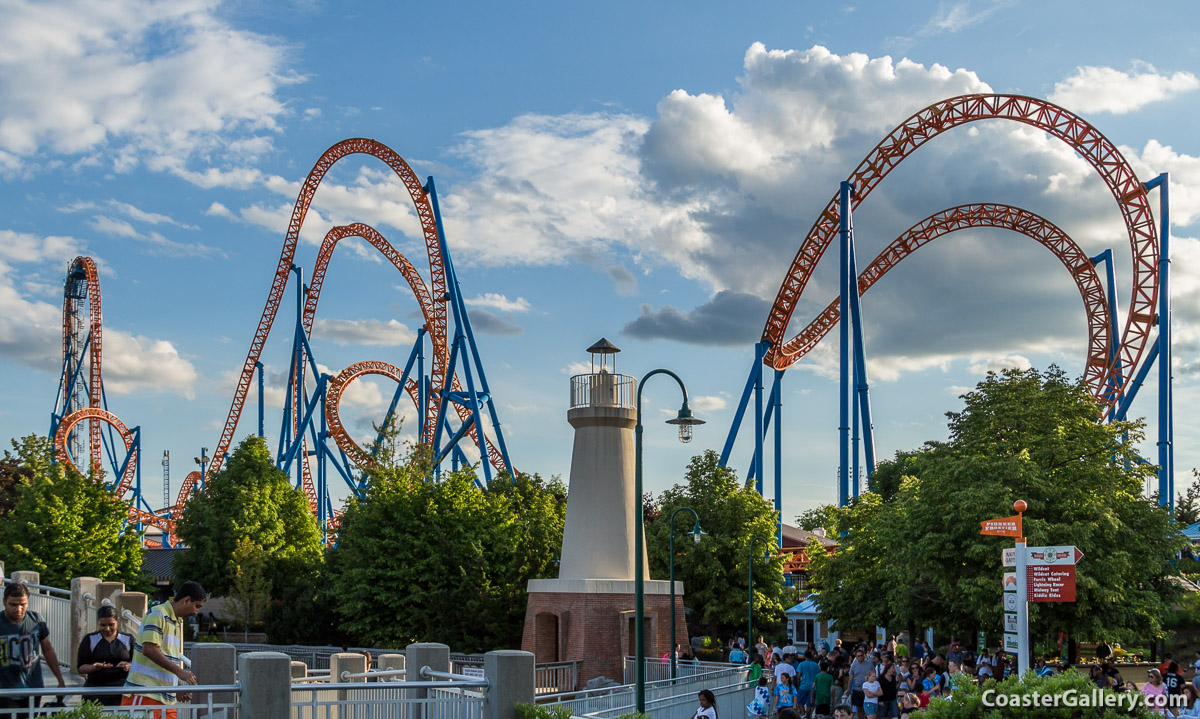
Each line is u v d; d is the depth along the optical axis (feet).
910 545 129.39
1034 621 116.67
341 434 323.98
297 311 324.60
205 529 258.78
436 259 280.51
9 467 260.21
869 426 227.61
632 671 135.03
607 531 150.92
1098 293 271.90
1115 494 128.57
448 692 51.01
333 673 71.10
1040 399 131.23
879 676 99.60
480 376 264.72
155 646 43.55
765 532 200.34
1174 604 133.80
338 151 311.88
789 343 282.56
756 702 103.50
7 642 41.75
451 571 176.14
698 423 93.20
